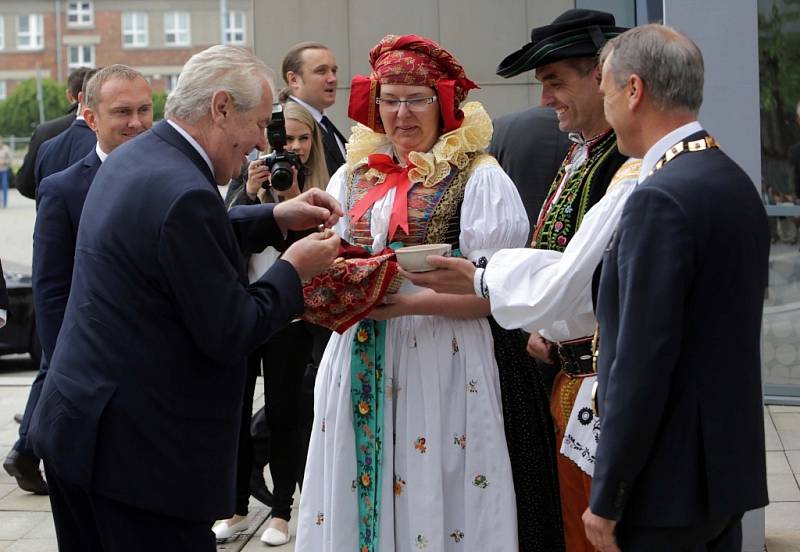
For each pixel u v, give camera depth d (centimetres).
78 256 272
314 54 510
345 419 318
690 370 234
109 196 266
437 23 723
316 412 330
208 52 273
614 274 241
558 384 324
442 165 322
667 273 228
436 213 320
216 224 259
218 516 271
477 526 313
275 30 739
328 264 285
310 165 463
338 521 317
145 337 259
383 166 330
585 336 303
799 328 646
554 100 312
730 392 234
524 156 424
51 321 380
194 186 258
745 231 235
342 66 735
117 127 397
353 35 733
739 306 234
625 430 230
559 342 309
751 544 408
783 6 626
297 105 461
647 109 246
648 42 245
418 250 304
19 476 518
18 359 903
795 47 628
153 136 273
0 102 4059
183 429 263
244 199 436
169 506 263
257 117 274
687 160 238
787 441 571
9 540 466
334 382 323
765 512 461
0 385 773
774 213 643
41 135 669
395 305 312
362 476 318
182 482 263
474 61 723
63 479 268
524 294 291
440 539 312
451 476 317
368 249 327
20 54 4609
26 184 675
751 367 238
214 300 255
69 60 4606
